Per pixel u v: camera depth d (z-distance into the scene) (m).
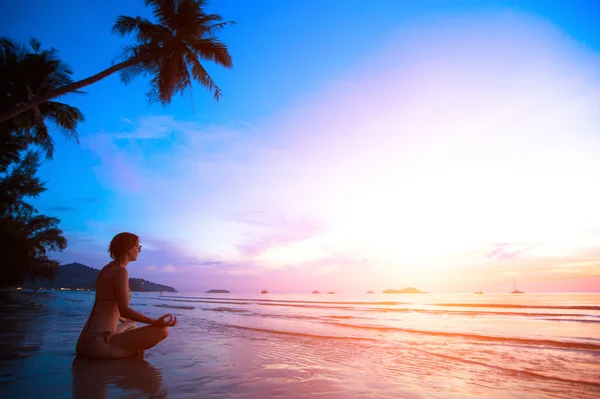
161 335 4.25
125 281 4.17
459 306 31.14
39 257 39.59
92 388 2.94
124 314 4.11
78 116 21.91
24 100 18.98
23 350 4.80
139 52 16.77
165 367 3.91
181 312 17.86
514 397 3.30
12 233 33.06
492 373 4.51
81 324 8.92
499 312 21.50
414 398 3.02
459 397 3.16
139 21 17.19
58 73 20.16
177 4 17.62
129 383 3.15
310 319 14.44
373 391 3.23
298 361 4.77
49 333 6.99
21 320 10.11
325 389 3.21
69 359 4.15
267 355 5.19
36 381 3.13
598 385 3.89
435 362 5.22
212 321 12.27
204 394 2.87
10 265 33.59
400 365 4.87
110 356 4.14
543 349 6.79
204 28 17.78
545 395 3.43
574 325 12.52
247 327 10.08
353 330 10.03
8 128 21.12
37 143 22.22
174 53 17.52
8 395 2.68
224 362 4.44
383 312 21.23
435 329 10.74
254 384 3.29
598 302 39.66
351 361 5.04
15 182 30.34
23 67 18.89
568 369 4.86
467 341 7.91
